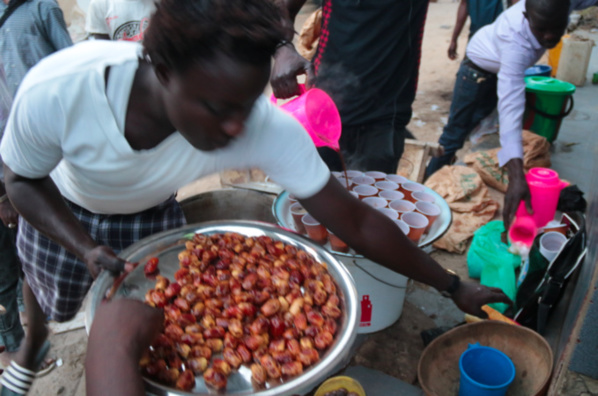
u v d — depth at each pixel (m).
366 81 2.21
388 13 2.08
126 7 2.54
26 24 2.26
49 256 1.45
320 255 1.26
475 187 2.74
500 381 1.59
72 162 1.13
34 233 1.45
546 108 3.49
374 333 2.02
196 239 1.30
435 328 1.98
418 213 1.80
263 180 2.76
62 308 1.54
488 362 1.60
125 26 2.57
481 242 2.24
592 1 2.53
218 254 1.26
